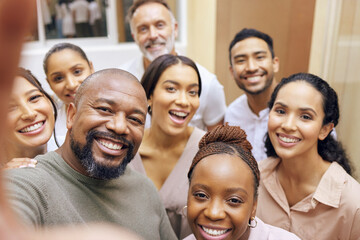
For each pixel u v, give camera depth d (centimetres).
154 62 150
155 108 149
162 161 156
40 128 121
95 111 88
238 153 93
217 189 87
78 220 87
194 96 152
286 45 288
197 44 377
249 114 213
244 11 308
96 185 96
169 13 231
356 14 232
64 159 95
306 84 124
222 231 89
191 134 158
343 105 242
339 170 128
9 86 12
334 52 249
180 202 151
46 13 356
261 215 139
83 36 383
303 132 121
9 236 13
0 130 12
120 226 98
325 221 126
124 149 92
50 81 163
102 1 379
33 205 77
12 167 86
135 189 108
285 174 135
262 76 199
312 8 266
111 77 92
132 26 233
